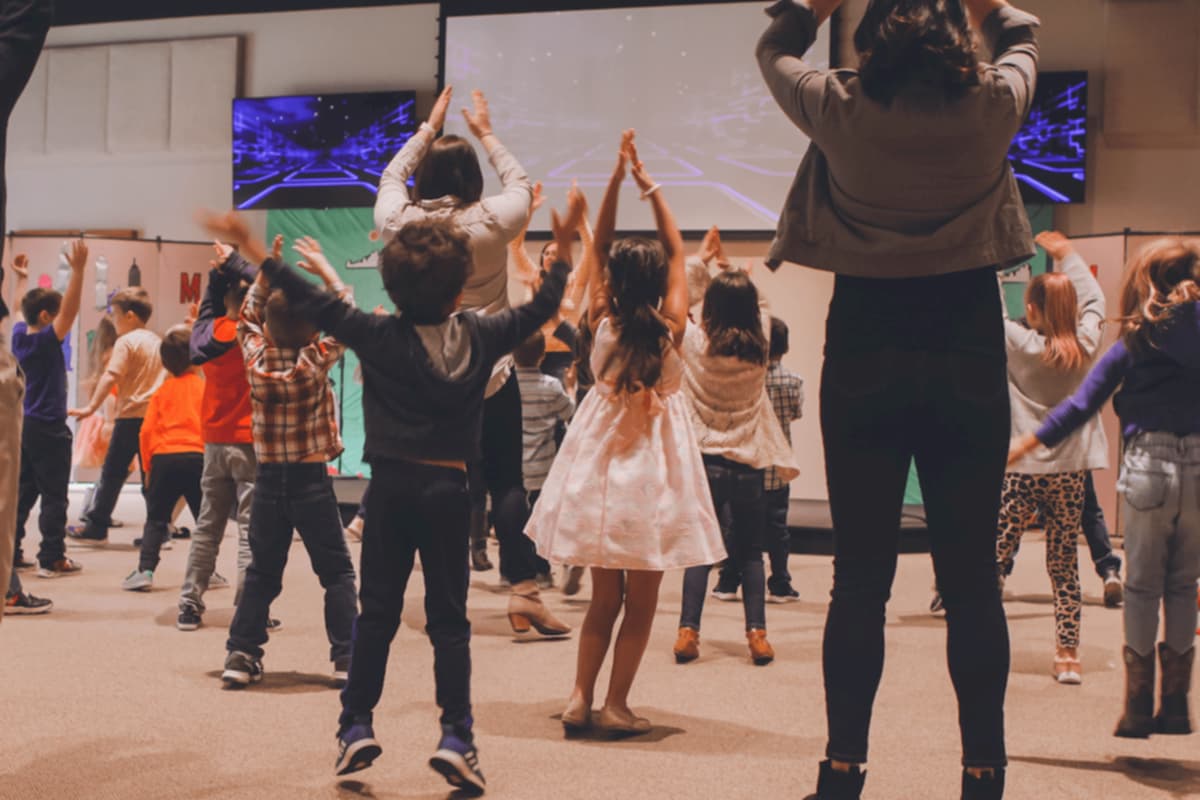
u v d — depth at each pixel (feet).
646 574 9.00
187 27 33.81
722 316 11.59
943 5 6.05
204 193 33.60
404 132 31.30
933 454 6.43
